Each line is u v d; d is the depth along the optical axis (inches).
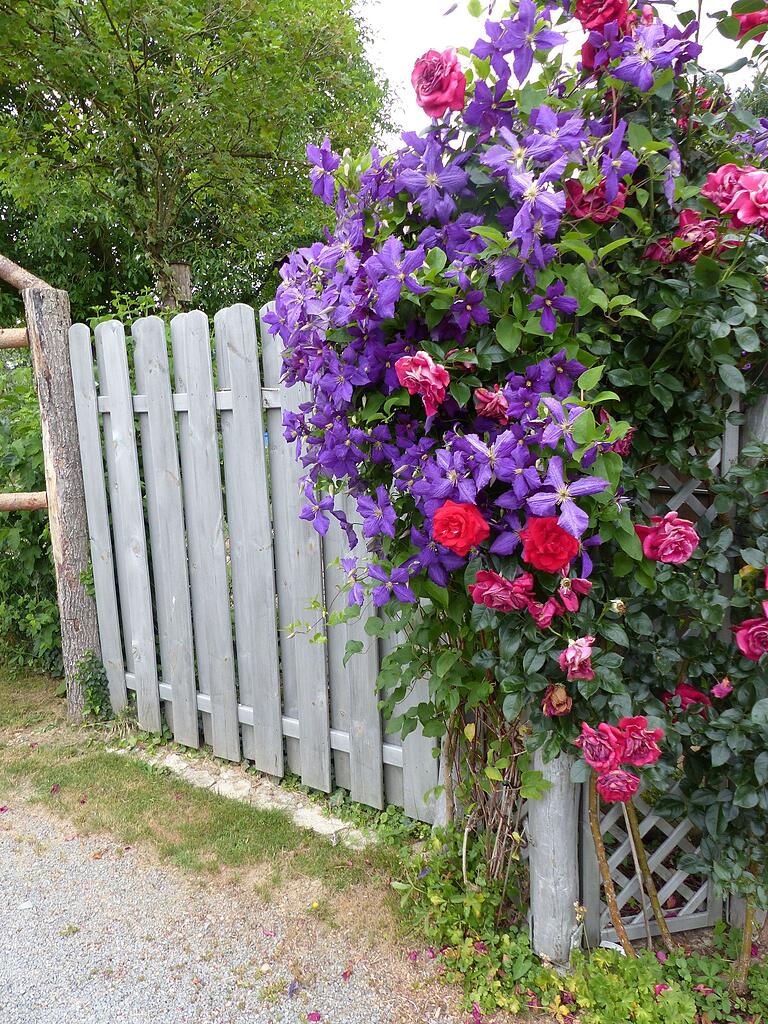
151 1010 70.1
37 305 127.0
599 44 56.7
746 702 61.9
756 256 57.5
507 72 54.4
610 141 54.6
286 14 256.7
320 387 62.2
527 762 68.8
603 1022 64.2
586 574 53.1
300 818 102.0
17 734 132.6
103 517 130.1
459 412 60.6
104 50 210.7
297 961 75.5
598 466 52.6
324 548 100.0
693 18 59.6
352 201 60.8
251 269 391.9
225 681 115.3
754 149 62.9
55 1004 71.2
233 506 108.9
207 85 229.3
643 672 63.6
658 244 58.3
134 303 147.5
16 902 86.7
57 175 261.0
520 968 70.0
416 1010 68.7
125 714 132.9
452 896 76.2
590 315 59.8
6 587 152.2
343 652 100.7
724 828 64.7
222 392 107.0
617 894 74.6
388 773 99.6
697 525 64.9
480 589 54.6
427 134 58.2
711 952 73.8
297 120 281.6
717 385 62.1
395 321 57.7
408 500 62.7
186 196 281.4
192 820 102.2
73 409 131.6
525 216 49.6
